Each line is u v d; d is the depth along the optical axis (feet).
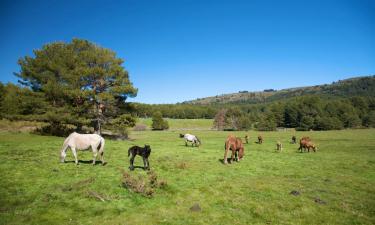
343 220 36.19
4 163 56.39
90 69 137.28
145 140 172.76
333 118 373.61
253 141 187.11
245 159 85.81
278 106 462.60
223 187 48.98
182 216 35.40
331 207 41.09
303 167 74.90
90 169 54.70
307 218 36.63
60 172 50.85
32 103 134.10
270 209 39.37
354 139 192.24
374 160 90.68
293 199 44.11
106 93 139.95
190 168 64.80
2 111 175.01
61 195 38.86
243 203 41.19
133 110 164.76
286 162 82.84
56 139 120.98
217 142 163.84
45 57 139.23
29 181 44.29
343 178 61.93
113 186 43.96
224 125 411.75
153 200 40.34
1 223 29.60
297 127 429.79
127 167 59.82
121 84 150.82
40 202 36.06
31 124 177.47
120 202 38.32
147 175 52.29
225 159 74.13
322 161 87.20
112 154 79.41
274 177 60.64
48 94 135.54
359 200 45.03
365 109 446.19
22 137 119.96
